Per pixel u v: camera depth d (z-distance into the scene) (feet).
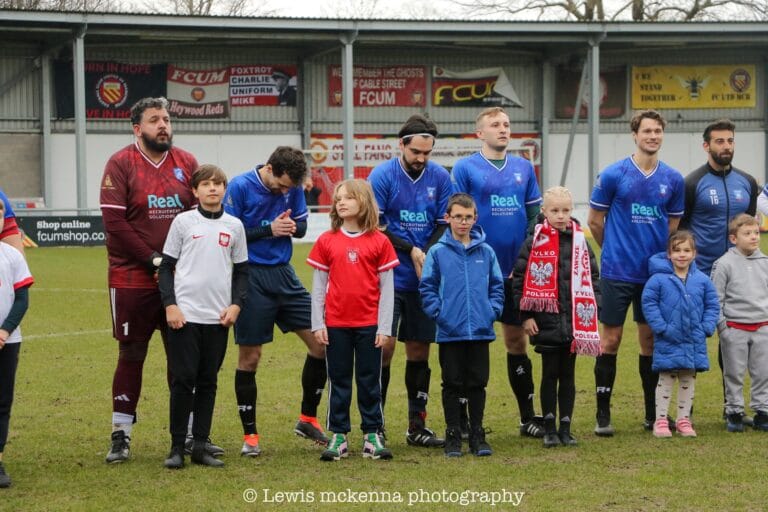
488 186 22.72
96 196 100.63
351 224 20.34
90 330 38.24
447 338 20.42
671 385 22.25
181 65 102.53
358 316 20.15
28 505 16.98
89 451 20.98
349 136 94.68
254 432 20.68
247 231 21.20
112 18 87.04
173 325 19.30
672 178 23.03
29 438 22.07
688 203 24.27
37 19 84.74
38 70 97.55
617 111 112.78
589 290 21.17
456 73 110.32
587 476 18.65
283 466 19.69
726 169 24.34
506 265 22.91
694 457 20.06
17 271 18.53
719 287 22.90
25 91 97.50
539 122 112.37
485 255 20.79
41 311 43.24
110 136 100.63
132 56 100.73
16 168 97.81
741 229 22.79
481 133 23.11
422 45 106.93
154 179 20.44
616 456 20.24
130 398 20.33
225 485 18.20
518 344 22.75
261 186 21.36
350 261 20.13
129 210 20.36
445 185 22.50
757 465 19.36
